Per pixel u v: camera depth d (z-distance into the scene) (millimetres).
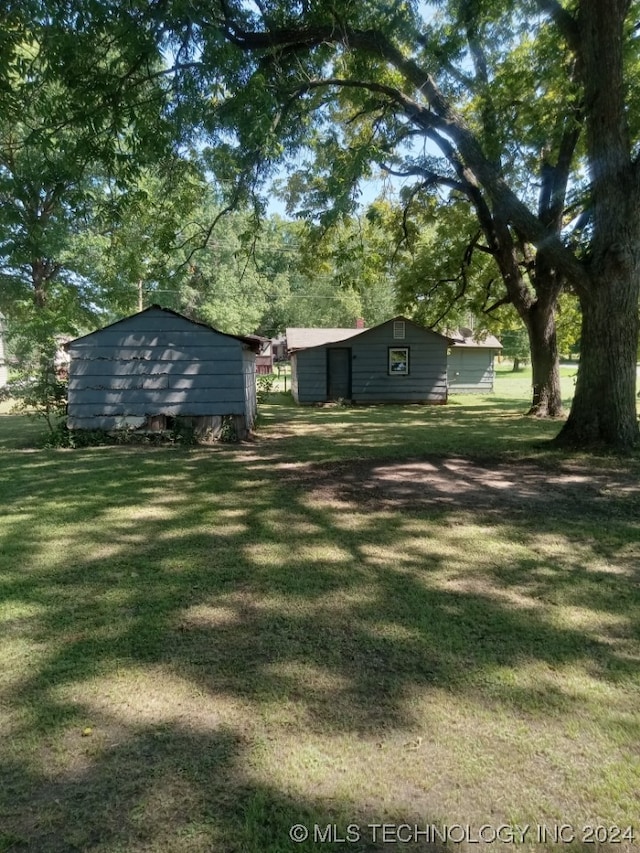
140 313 9680
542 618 2996
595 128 7438
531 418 13500
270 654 2621
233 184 9828
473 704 2225
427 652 2633
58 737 2031
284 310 49469
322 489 6094
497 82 10016
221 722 2113
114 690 2328
